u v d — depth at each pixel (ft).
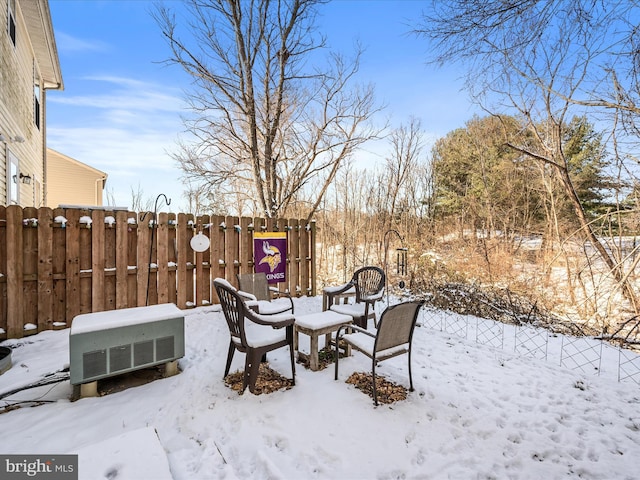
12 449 6.20
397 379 9.56
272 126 25.29
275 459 6.27
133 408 7.79
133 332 8.80
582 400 8.52
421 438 6.95
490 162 42.93
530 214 38.68
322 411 7.79
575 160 30.94
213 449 6.40
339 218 42.63
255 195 30.55
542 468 6.16
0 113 17.56
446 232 40.78
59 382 8.89
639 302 16.74
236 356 11.01
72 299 13.14
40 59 27.76
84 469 5.21
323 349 11.50
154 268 15.17
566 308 19.57
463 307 18.21
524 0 8.04
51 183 48.57
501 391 8.94
